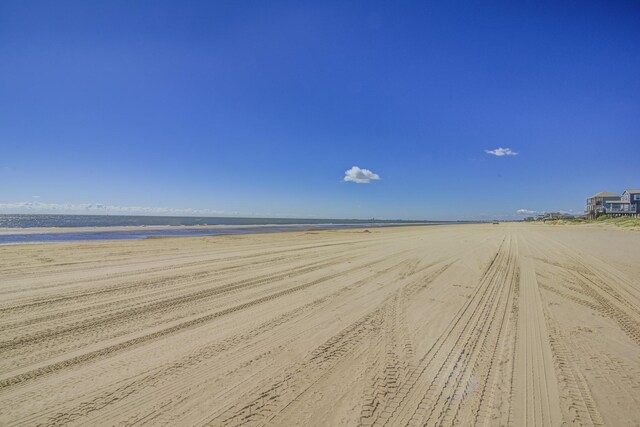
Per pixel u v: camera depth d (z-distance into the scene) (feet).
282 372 11.57
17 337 14.24
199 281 25.85
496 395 10.32
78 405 9.39
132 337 14.48
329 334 15.29
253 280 26.63
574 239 77.87
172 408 9.31
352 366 12.14
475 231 126.11
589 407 9.76
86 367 11.66
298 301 20.77
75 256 37.65
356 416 9.10
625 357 13.29
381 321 17.28
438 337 15.17
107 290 22.41
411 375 11.53
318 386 10.69
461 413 9.34
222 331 15.39
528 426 8.83
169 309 18.60
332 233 100.73
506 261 39.91
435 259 40.78
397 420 8.95
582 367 12.37
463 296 22.80
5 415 8.89
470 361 12.72
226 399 9.83
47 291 21.89
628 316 18.76
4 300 19.71
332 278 28.04
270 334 15.15
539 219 475.31
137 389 10.28
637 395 10.48
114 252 42.09
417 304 20.61
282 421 8.84
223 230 116.88
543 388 10.80
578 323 17.40
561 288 25.62
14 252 40.19
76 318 16.75
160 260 36.11
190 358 12.53
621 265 37.32
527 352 13.64
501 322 17.43
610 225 171.42
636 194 233.55
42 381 10.68
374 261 38.32
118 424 8.58
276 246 54.65
